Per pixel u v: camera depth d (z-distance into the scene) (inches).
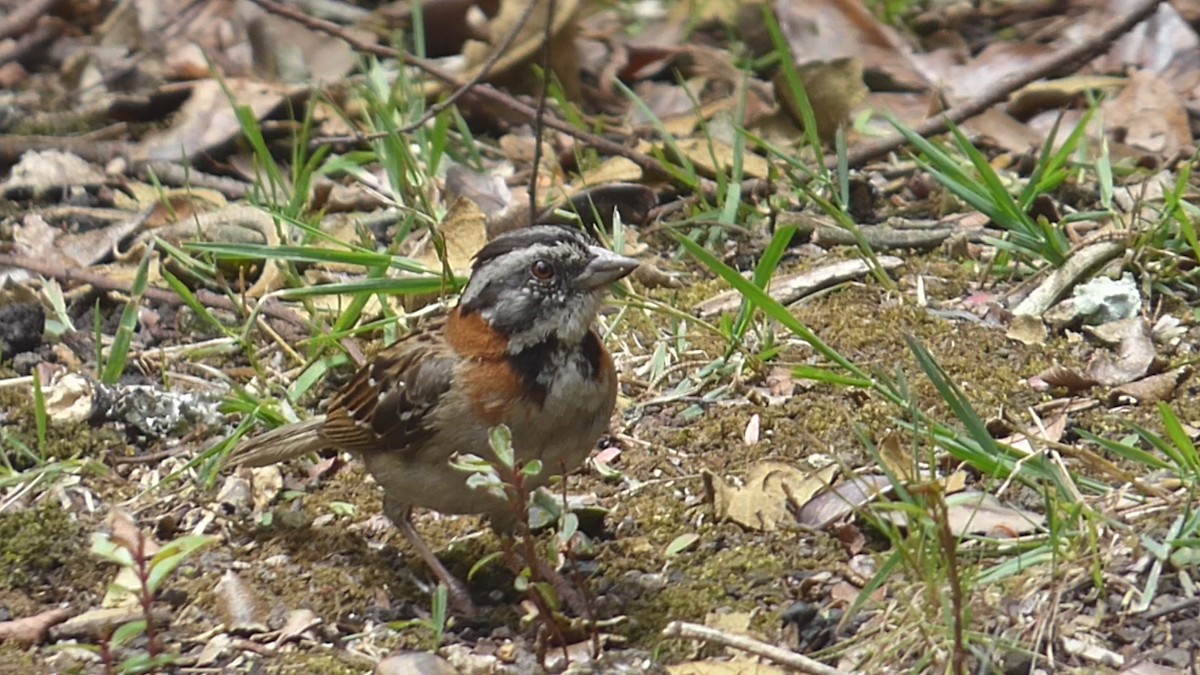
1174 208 426.6
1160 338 414.0
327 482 383.6
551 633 305.6
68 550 355.9
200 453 393.4
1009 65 569.9
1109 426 376.5
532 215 462.9
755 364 405.7
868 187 489.7
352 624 331.0
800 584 324.8
